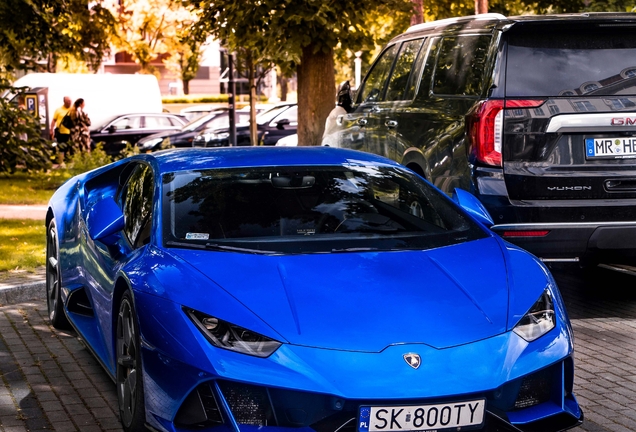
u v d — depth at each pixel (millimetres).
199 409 3707
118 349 4418
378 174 5152
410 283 4008
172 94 68062
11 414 4703
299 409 3568
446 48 7574
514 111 6469
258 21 14570
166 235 4453
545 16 6711
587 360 5766
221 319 3721
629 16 6590
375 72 9234
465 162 6676
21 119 18047
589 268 8602
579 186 6480
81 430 4473
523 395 3875
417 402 3520
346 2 14211
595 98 6539
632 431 4473
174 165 5090
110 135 27984
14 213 12367
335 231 4555
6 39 17953
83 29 25031
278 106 27797
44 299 7625
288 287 3904
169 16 47938
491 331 3783
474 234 4738
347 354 3586
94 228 4684
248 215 4605
